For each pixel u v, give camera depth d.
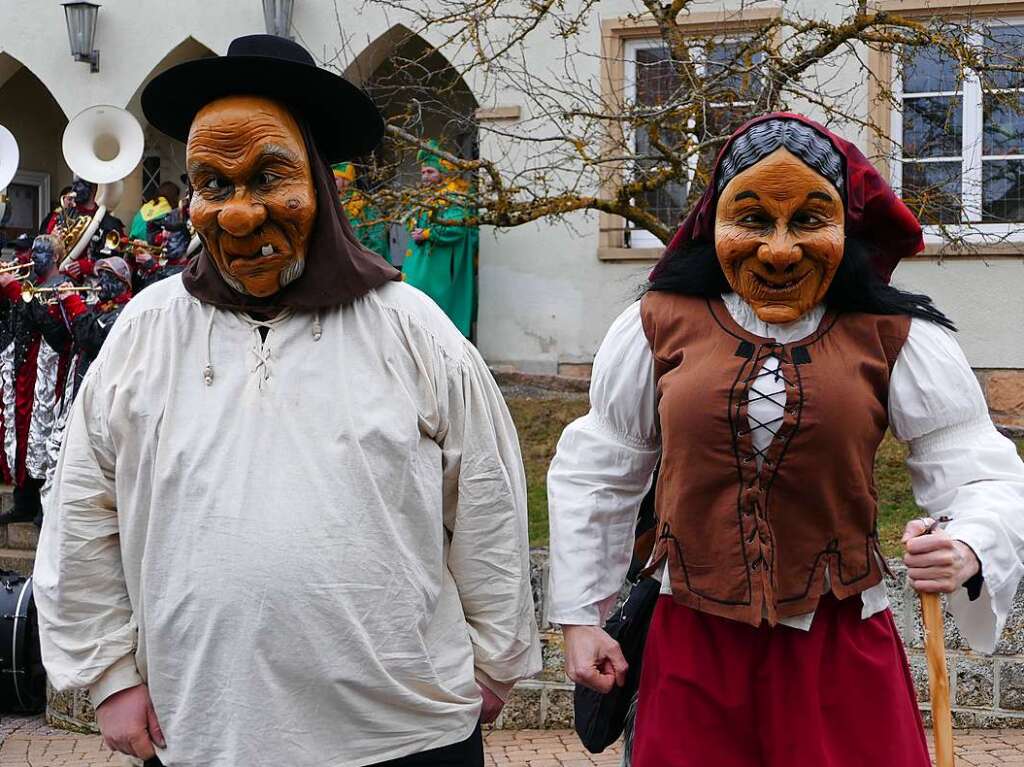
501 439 2.95
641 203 6.97
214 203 2.69
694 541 2.68
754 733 2.63
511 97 9.52
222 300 2.76
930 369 2.63
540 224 9.89
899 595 5.46
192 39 11.20
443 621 2.83
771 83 6.23
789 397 2.59
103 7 11.45
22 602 6.30
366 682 2.63
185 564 2.62
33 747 5.77
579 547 2.87
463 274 9.65
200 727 2.62
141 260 7.69
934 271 8.93
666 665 2.70
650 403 2.84
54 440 7.50
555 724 5.63
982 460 2.62
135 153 8.16
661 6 6.83
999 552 2.52
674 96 6.57
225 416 2.67
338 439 2.65
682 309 2.77
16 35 11.74
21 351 7.88
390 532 2.66
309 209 2.71
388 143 7.38
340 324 2.76
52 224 7.80
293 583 2.58
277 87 2.75
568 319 9.86
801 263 2.60
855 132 8.71
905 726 2.61
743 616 2.59
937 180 8.79
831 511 2.62
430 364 2.79
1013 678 5.36
